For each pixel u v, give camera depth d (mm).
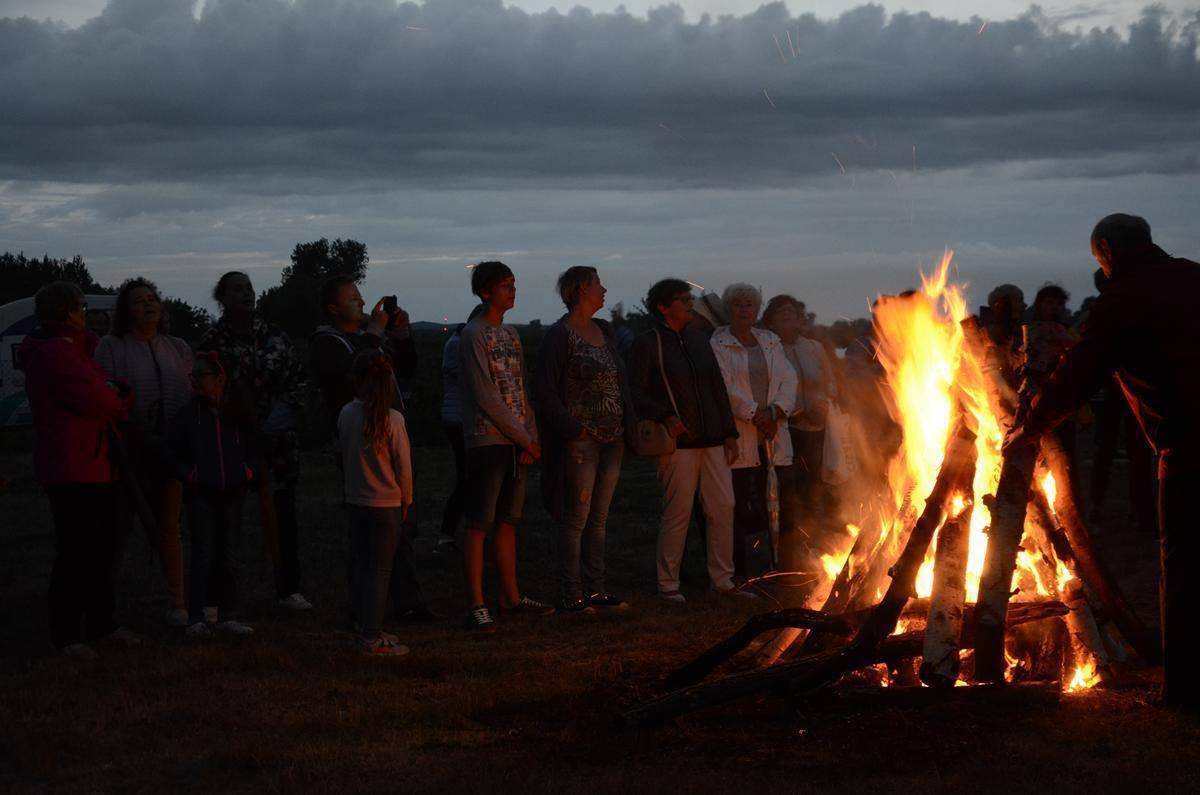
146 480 7324
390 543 6531
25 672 6168
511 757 4633
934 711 4961
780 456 8953
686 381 7996
